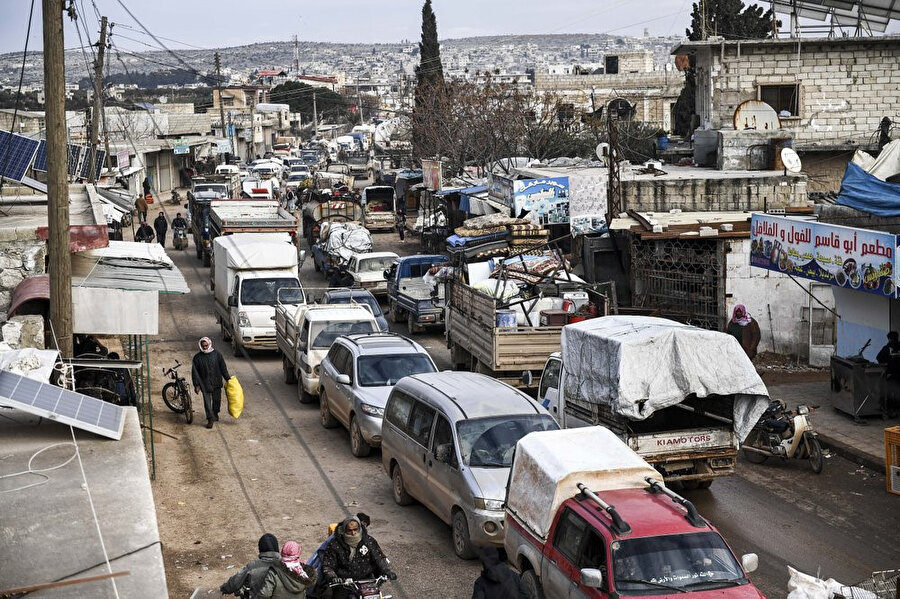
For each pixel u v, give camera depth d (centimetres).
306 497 1431
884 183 1931
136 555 718
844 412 1814
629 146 4972
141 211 4866
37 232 1719
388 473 1454
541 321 1973
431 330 2878
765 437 1565
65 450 943
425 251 4291
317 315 2052
